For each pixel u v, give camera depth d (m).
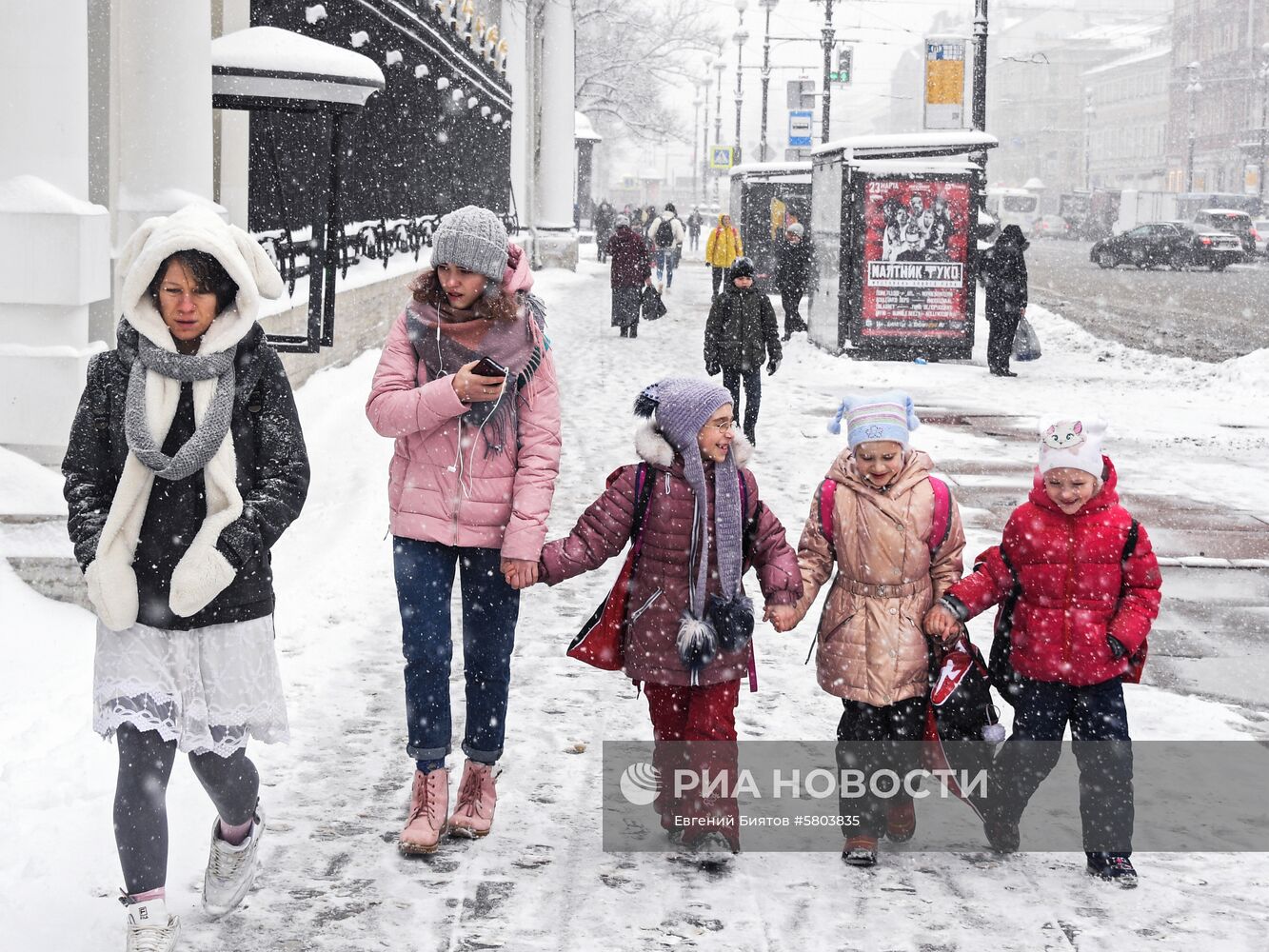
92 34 8.55
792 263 22.30
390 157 18.59
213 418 3.57
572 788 4.97
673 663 4.28
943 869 4.40
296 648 6.45
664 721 4.49
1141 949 3.84
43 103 7.18
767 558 4.40
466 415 4.35
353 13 15.65
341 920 3.93
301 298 13.00
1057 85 136.38
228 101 9.95
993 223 26.34
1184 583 8.15
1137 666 4.36
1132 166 118.38
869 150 20.41
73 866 4.14
